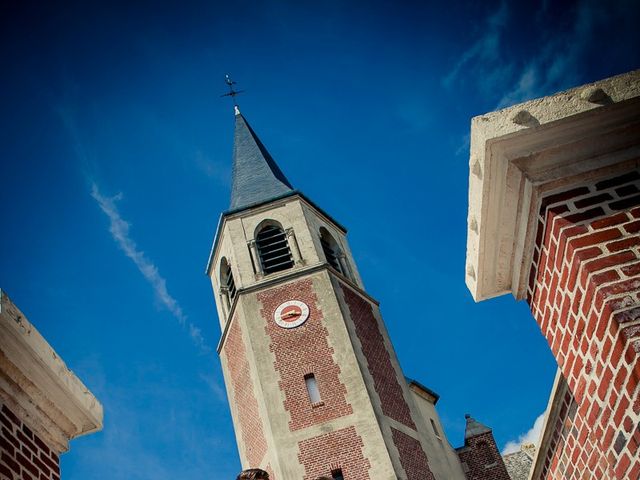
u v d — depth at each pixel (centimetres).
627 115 504
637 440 441
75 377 538
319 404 2194
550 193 505
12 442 465
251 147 3434
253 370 2339
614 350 445
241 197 3038
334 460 2064
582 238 477
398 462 2055
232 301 2611
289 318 2434
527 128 499
